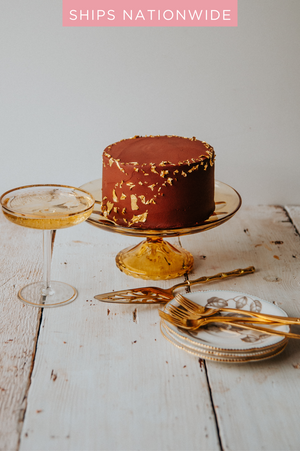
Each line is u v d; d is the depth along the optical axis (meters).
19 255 1.16
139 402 0.86
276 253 1.18
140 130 1.38
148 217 1.05
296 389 0.88
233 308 0.97
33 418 0.84
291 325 0.98
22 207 1.02
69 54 1.32
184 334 0.90
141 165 1.03
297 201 1.43
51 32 1.31
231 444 0.82
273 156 1.40
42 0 1.29
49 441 0.81
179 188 1.04
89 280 1.08
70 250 1.17
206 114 1.37
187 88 1.35
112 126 1.37
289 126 1.37
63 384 0.88
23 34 1.30
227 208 1.12
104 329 0.97
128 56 1.33
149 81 1.34
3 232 1.24
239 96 1.35
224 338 0.91
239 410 0.85
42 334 0.95
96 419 0.84
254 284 1.08
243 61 1.33
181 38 1.32
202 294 0.99
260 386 0.88
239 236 1.25
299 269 1.13
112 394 0.87
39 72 1.33
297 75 1.34
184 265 1.11
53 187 1.05
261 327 0.91
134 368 0.90
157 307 1.02
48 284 1.04
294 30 1.31
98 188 1.20
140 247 1.15
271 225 1.31
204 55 1.33
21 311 1.00
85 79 1.34
